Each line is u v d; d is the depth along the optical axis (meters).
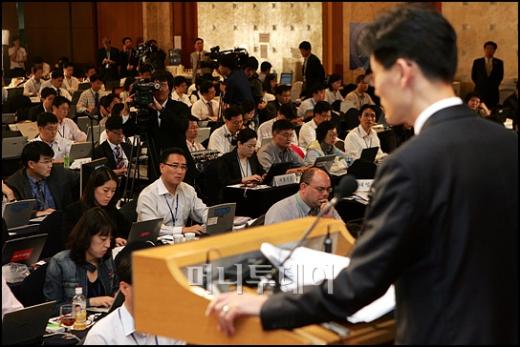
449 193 2.45
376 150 13.70
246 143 11.44
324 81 21.17
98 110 17.58
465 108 2.61
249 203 11.15
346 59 26.31
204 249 2.71
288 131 12.20
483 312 2.44
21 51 27.50
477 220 2.46
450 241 2.45
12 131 15.16
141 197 8.85
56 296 6.30
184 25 26.92
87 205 8.16
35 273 6.33
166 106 10.75
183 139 10.88
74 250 6.33
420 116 2.61
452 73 2.62
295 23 27.09
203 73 20.14
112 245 6.49
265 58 27.33
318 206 7.27
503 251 2.50
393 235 2.43
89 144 13.19
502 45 24.38
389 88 2.63
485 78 21.23
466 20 24.67
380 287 2.47
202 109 17.64
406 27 2.59
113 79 23.88
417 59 2.57
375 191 2.55
